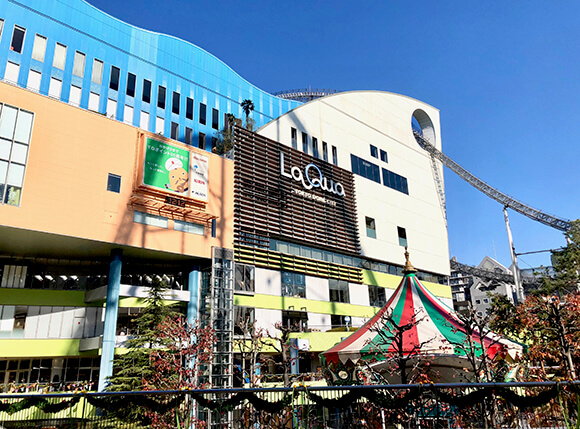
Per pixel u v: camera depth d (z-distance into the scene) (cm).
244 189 4212
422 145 7206
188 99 6066
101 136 3381
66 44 4931
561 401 862
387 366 2150
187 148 3856
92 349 3316
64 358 3525
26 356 3209
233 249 3916
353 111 5966
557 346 2311
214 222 3891
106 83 5184
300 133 5097
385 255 5591
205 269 3809
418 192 6588
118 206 3347
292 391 1002
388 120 6544
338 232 5028
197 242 3731
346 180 5416
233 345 3541
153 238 3478
